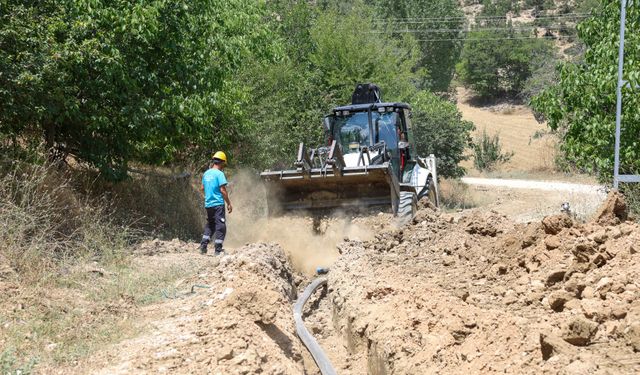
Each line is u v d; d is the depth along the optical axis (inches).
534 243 359.6
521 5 5954.7
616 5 545.3
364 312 326.3
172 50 577.9
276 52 865.5
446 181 1745.8
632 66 499.5
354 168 522.0
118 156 566.6
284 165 927.0
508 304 294.7
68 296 331.3
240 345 259.8
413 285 339.3
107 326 289.6
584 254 305.1
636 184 514.3
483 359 232.4
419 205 573.9
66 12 530.0
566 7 5369.1
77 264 389.1
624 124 519.5
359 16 1407.5
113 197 568.7
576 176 1919.3
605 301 253.0
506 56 4141.2
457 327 261.3
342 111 620.1
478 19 4680.1
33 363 243.4
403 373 251.9
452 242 430.0
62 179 494.9
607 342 221.0
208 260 446.3
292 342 297.9
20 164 464.8
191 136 634.8
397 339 273.7
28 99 476.1
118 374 237.0
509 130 3221.0
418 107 1567.4
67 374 237.6
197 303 323.6
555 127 587.8
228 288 332.5
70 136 552.4
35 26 487.2
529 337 232.7
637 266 277.9
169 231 599.2
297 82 1040.8
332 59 1253.7
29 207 399.9
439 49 2918.3
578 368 194.5
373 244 456.8
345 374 303.0
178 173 721.0
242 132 831.1
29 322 281.3
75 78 526.0
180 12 582.6
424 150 1568.7
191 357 251.3
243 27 814.5
